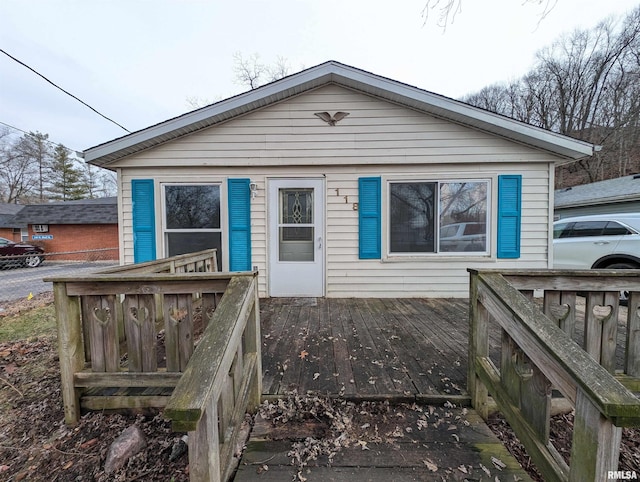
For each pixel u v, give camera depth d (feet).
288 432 6.01
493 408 6.57
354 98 15.46
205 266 14.79
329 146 15.61
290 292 16.24
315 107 15.53
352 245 16.05
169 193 15.99
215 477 3.97
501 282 6.25
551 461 4.49
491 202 15.62
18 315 16.70
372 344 9.86
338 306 14.53
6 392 8.18
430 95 14.43
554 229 19.12
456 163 15.52
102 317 6.79
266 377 7.79
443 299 15.72
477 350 6.68
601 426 3.57
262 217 16.06
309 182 15.90
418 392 7.02
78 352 6.86
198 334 11.05
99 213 56.65
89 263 47.32
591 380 3.74
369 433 5.98
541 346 4.64
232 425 5.22
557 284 6.55
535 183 15.60
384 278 16.05
